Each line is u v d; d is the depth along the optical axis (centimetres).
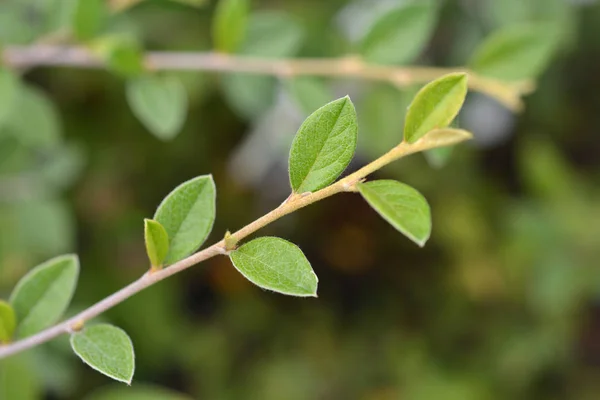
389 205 29
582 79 72
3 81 41
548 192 68
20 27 47
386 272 78
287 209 29
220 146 73
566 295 67
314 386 73
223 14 41
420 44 41
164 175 72
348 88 57
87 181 69
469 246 72
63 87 66
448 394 70
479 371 72
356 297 78
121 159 69
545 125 74
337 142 29
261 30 44
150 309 68
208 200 31
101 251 69
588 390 74
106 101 67
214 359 73
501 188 75
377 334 76
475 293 74
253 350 75
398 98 46
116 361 31
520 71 40
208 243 76
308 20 61
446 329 75
